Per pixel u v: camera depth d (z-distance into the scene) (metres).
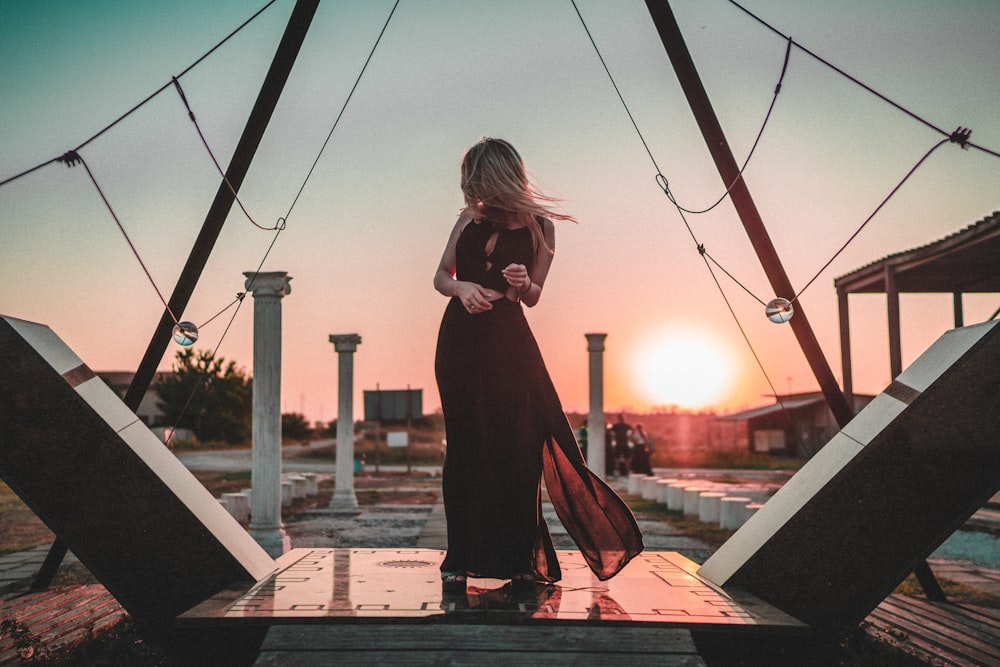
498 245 3.23
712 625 2.82
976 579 8.27
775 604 3.38
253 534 9.92
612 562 3.36
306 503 17.30
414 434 54.78
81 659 4.45
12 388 3.46
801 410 43.94
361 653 2.64
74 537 3.41
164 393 47.88
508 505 3.17
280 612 2.86
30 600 6.34
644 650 2.69
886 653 4.67
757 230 5.79
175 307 5.84
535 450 3.21
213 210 5.70
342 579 3.53
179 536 3.42
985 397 3.44
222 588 3.39
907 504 3.41
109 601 6.20
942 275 19.36
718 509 13.09
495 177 3.14
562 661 2.62
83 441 3.45
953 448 3.43
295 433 67.19
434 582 3.46
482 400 3.20
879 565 3.39
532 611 2.91
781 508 3.77
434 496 19.17
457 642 2.69
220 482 21.39
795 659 3.17
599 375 20.61
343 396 16.31
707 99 5.68
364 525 12.91
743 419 47.75
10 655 4.59
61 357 3.71
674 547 10.10
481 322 3.22
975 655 4.76
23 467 3.43
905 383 3.80
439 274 3.28
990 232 14.83
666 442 64.62
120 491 3.43
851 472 3.42
